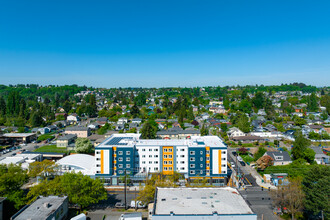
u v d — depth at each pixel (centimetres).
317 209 4412
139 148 7094
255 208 5388
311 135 11706
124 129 14912
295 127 14238
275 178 6988
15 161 8181
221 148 6806
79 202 4912
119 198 5972
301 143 8294
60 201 4712
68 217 4925
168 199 4203
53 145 11556
